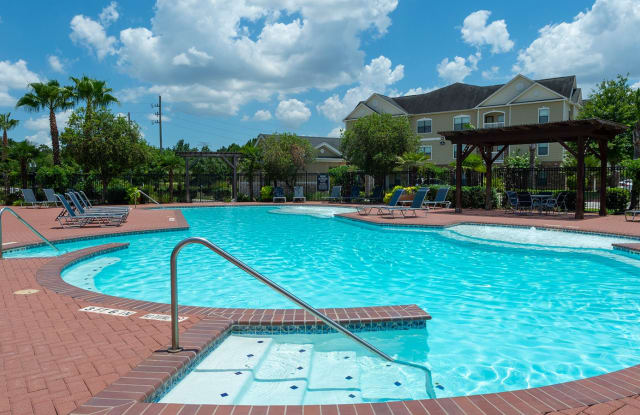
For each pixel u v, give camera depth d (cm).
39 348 346
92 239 1066
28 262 716
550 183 3033
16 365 313
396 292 623
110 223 1348
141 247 1005
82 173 2562
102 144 2341
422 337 446
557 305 557
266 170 2989
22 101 2547
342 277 717
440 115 3731
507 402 261
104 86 2758
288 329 426
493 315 518
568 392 275
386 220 1436
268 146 3030
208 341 368
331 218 1753
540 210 1630
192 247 1000
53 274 623
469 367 376
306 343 421
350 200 2691
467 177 2339
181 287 652
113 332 385
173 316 338
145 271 761
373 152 2830
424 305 560
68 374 298
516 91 3400
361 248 995
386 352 407
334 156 4156
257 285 665
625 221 1360
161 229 1221
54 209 2002
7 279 592
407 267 790
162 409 250
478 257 878
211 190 3012
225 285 665
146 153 2530
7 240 973
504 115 3450
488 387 339
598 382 290
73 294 516
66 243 999
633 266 781
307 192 3119
